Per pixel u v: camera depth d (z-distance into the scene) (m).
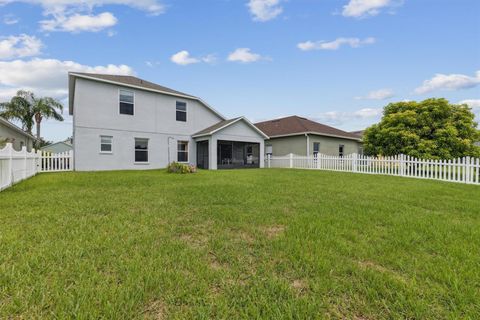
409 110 12.98
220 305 1.68
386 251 2.60
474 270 2.17
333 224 3.48
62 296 1.72
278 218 3.76
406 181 8.80
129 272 2.07
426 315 1.62
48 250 2.46
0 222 3.35
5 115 22.02
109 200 4.89
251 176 9.90
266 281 2.01
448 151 11.56
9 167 6.47
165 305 1.68
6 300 1.68
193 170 11.66
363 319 1.60
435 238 2.97
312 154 19.11
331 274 2.13
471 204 4.88
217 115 18.09
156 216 3.80
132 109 14.38
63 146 35.78
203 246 2.71
